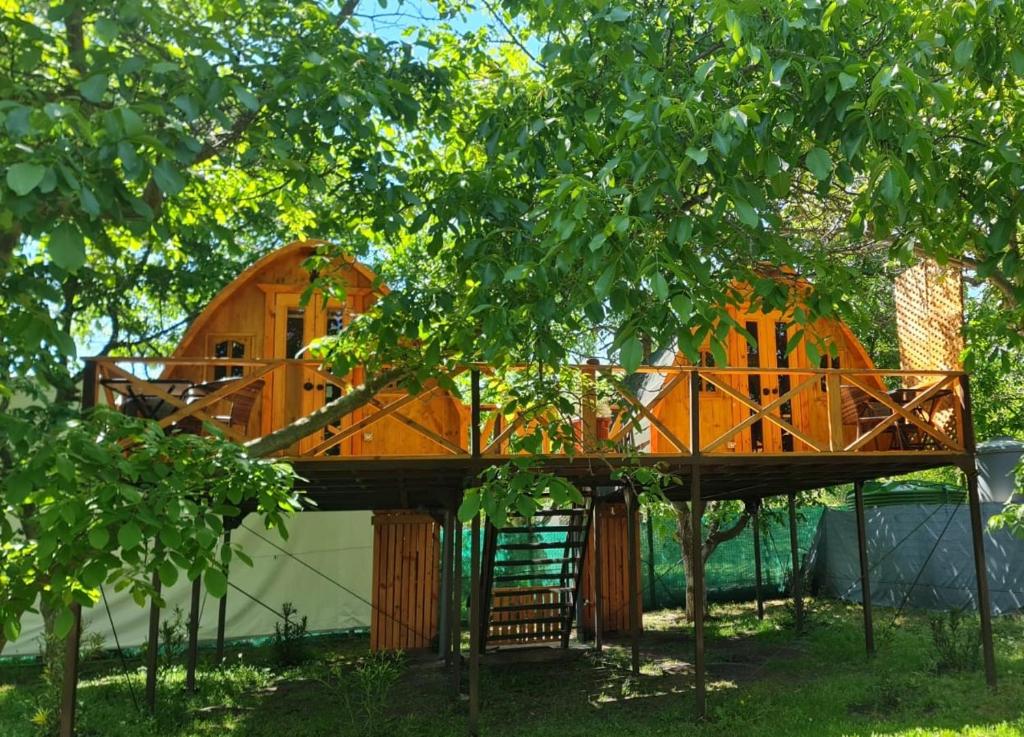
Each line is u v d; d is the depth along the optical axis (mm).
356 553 14797
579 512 11094
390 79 5562
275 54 5199
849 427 10578
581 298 4707
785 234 7605
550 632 11969
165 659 10867
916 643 11195
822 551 17375
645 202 3920
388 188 5875
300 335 9352
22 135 3158
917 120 4328
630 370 3717
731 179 4039
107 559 3738
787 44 4438
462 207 5875
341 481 8922
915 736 7109
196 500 4672
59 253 3230
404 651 12609
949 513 14562
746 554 17281
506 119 6090
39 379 4004
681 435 10250
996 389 14922
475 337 5961
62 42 4801
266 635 13836
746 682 9805
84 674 11383
